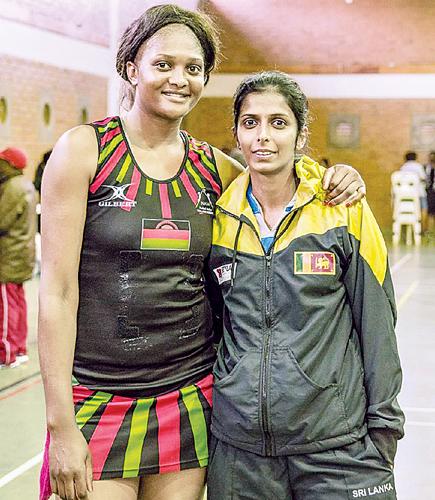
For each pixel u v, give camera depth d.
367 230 2.27
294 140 2.29
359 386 2.27
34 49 13.62
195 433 2.29
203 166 2.34
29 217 6.58
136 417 2.24
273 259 2.24
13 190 6.45
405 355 7.39
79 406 2.23
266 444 2.20
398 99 19.80
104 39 16.25
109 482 2.22
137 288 2.20
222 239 2.30
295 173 2.34
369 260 2.27
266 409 2.17
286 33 20.05
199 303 2.32
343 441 2.21
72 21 14.86
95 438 2.21
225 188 2.38
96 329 2.22
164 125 2.24
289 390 2.17
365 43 19.78
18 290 6.68
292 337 2.21
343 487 2.21
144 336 2.23
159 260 2.21
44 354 2.12
